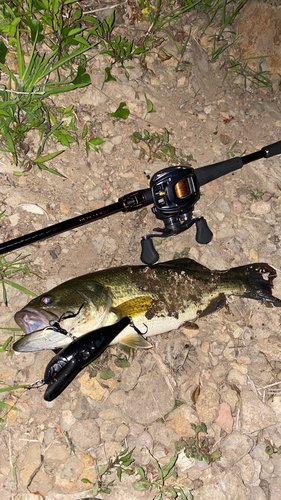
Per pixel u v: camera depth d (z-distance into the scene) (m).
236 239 0.66
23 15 0.61
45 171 0.61
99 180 0.63
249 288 0.61
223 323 0.61
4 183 0.59
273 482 0.58
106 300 0.53
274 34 0.74
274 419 0.58
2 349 0.54
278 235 0.68
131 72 0.67
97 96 0.65
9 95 0.59
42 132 0.61
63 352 0.48
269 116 0.74
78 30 0.61
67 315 0.50
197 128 0.70
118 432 0.55
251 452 0.58
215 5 0.73
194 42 0.72
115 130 0.65
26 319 0.50
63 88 0.60
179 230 0.57
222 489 0.55
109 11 0.68
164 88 0.70
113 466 0.54
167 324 0.56
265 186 0.70
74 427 0.54
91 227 0.61
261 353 0.61
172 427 0.56
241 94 0.74
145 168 0.65
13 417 0.53
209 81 0.72
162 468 0.54
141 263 0.62
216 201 0.67
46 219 0.60
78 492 0.53
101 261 0.61
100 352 0.50
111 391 0.56
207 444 0.56
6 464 0.52
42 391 0.55
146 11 0.69
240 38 0.75
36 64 0.61
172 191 0.54
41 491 0.52
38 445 0.53
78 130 0.64
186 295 0.57
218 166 0.61
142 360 0.57
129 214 0.63
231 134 0.71
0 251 0.50
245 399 0.59
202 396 0.57
